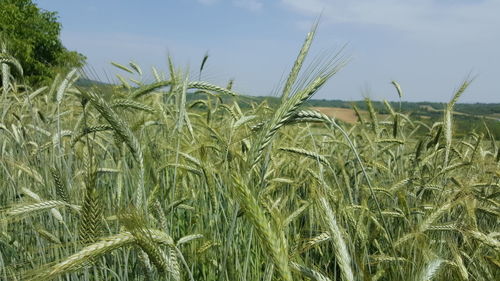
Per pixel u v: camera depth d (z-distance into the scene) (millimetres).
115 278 3293
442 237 3646
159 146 4863
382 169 5348
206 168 3402
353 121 6375
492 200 4160
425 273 2213
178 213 4352
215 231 3799
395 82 6441
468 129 6215
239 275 3189
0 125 4879
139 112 5160
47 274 1792
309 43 2381
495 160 4789
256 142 2186
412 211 3947
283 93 2357
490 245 2818
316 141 6656
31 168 3957
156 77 5164
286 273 1627
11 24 35281
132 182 4137
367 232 3582
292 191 4426
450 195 4070
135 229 1907
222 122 5879
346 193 4707
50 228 3600
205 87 4590
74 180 3584
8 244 3688
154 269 2271
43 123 5605
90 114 5930
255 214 1653
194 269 3756
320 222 3152
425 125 6734
